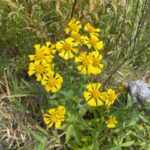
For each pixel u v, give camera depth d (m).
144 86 0.60
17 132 0.54
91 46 0.49
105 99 0.47
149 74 0.66
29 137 0.53
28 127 0.52
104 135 0.52
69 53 0.47
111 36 0.62
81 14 0.56
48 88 0.46
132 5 0.66
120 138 0.51
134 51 0.63
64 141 0.53
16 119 0.54
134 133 0.53
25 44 0.59
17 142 0.53
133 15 0.66
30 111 0.55
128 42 0.63
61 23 0.56
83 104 0.50
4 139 0.53
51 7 0.58
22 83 0.57
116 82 0.60
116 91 0.59
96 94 0.46
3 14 0.59
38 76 0.46
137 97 0.59
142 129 0.53
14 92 0.55
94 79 0.57
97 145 0.50
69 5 0.56
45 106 0.54
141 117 0.51
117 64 0.61
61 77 0.46
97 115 0.52
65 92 0.48
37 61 0.46
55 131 0.52
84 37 0.48
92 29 0.50
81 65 0.47
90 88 0.46
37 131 0.54
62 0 0.54
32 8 0.56
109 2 0.59
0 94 0.57
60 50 0.47
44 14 0.58
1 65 0.59
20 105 0.55
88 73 0.47
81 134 0.52
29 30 0.58
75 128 0.49
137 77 0.64
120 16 0.64
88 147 0.50
